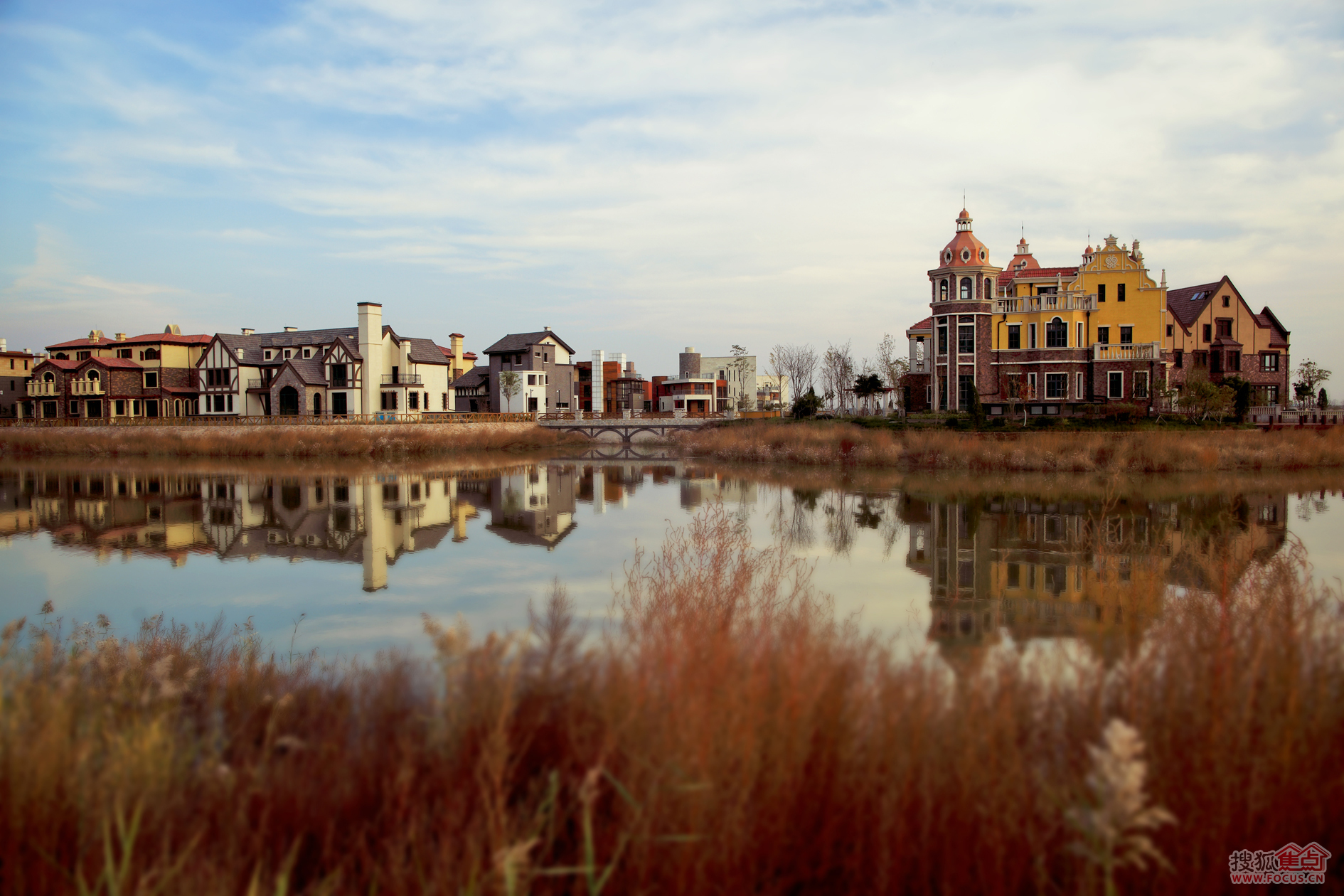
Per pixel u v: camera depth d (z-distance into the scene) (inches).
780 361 4079.7
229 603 644.1
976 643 425.4
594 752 215.8
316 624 576.4
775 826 199.2
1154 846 197.8
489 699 235.3
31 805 196.5
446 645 264.1
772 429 2175.2
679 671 239.6
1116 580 524.4
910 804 202.2
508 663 256.2
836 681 237.3
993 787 200.7
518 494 1434.5
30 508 1222.3
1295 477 1451.8
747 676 237.8
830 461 1841.8
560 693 244.8
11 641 354.3
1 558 844.6
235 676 332.5
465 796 206.7
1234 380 2100.1
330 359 2869.1
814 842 204.4
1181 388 2081.7
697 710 208.8
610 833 200.4
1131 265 2212.1
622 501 1307.8
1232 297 2468.0
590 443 2849.4
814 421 2373.3
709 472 1785.2
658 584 549.3
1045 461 1588.3
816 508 1159.0
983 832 190.7
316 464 2014.0
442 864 183.9
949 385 2289.6
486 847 192.7
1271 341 2544.3
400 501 1326.3
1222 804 195.3
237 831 202.8
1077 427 1898.4
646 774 200.1
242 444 2146.9
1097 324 2230.6
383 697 266.1
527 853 185.5
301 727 271.4
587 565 782.5
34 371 3073.3
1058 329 2233.0
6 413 3464.6
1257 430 1792.6
